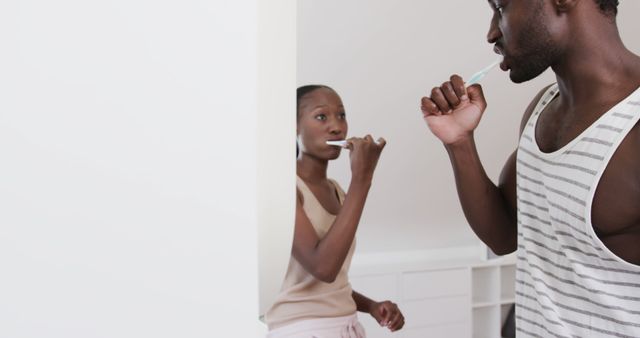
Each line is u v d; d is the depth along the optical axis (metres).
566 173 1.02
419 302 3.61
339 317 1.72
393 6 2.42
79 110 0.28
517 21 1.03
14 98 0.27
